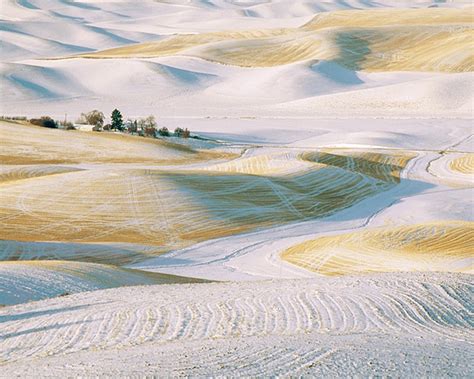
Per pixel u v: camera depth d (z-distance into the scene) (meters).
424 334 15.88
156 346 15.60
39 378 12.88
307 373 11.84
